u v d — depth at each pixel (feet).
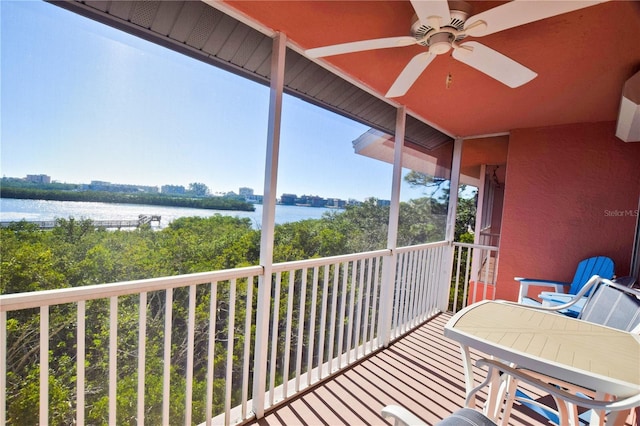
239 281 6.73
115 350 4.54
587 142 10.98
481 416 3.86
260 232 6.69
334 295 8.20
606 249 10.62
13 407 4.10
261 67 6.51
